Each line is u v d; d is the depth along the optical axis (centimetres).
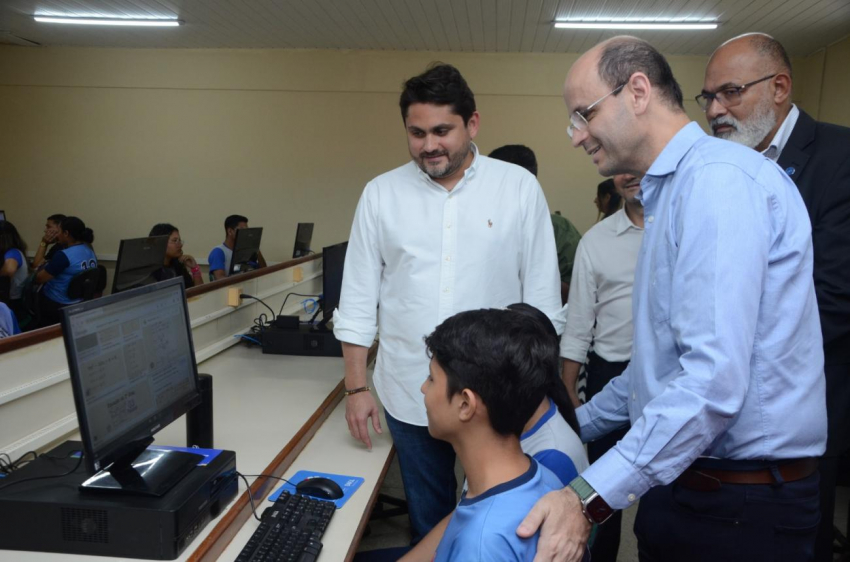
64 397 149
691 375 87
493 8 497
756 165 93
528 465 93
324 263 258
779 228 92
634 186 174
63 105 668
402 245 153
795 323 94
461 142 144
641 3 475
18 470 115
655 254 102
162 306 126
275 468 142
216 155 664
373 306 161
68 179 677
